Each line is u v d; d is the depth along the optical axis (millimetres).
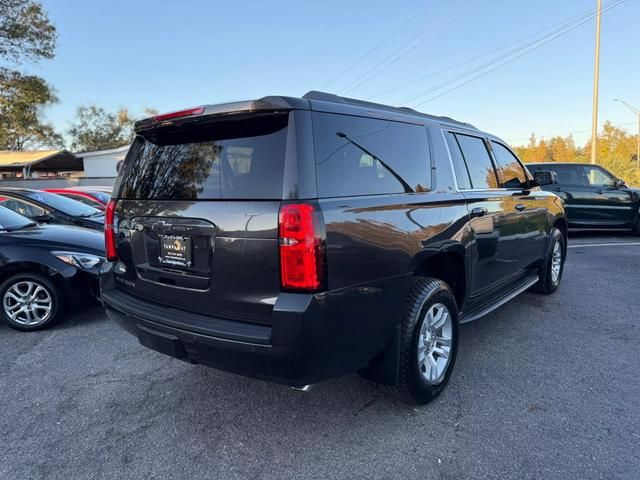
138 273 2879
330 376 2311
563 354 3729
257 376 2273
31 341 4125
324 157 2311
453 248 3096
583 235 11344
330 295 2180
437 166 3221
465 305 3465
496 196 3855
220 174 2441
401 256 2592
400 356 2680
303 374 2186
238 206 2285
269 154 2283
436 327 3012
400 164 2848
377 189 2598
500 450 2445
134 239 2889
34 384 3283
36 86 24938
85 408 2941
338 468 2324
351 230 2295
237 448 2504
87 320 4695
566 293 5586
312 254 2119
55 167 33062
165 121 2633
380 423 2727
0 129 26156
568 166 10719
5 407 2957
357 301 2326
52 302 4391
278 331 2123
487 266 3695
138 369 3516
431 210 2916
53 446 2531
